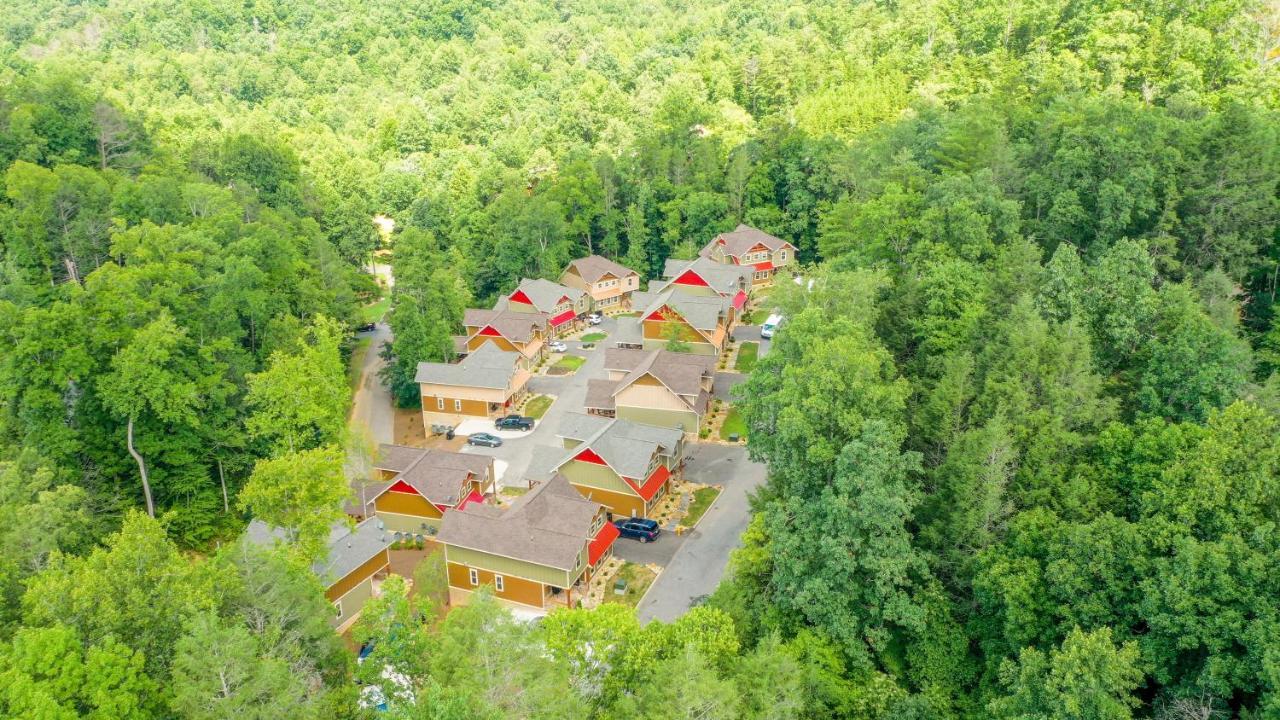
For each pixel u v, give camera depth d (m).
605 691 31.17
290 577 33.75
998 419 37.91
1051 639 34.00
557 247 106.06
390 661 30.52
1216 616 29.61
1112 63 92.44
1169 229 55.25
